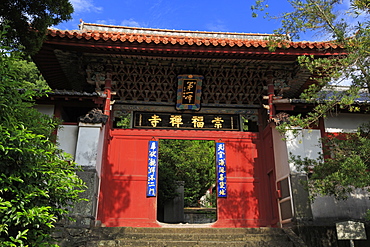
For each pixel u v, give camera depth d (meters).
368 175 8.35
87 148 12.66
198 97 15.27
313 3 10.03
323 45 12.79
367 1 9.20
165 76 14.91
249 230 11.57
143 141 15.05
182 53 13.27
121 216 13.93
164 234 10.91
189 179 31.20
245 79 15.16
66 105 14.00
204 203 34.72
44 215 6.25
